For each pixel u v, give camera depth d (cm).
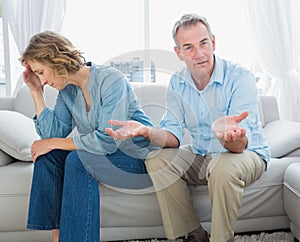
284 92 290
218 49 310
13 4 283
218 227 152
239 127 154
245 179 160
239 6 307
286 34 289
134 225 179
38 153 162
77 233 146
